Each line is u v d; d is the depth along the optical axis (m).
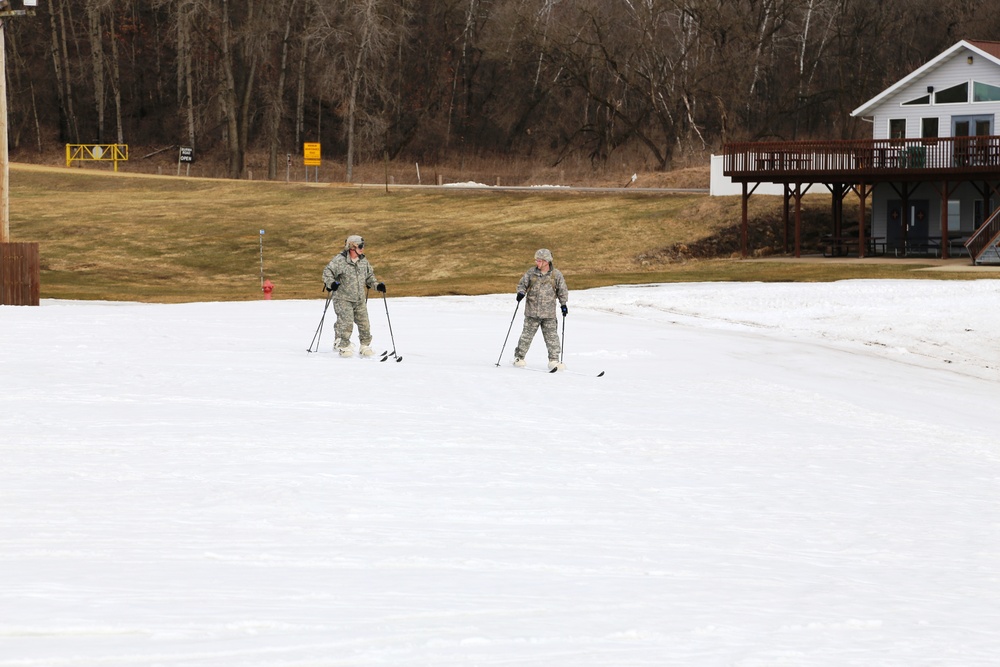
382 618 11.45
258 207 165.12
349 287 43.84
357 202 166.62
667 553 16.02
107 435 24.20
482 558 14.96
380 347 49.59
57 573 12.84
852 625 12.26
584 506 19.27
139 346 45.09
